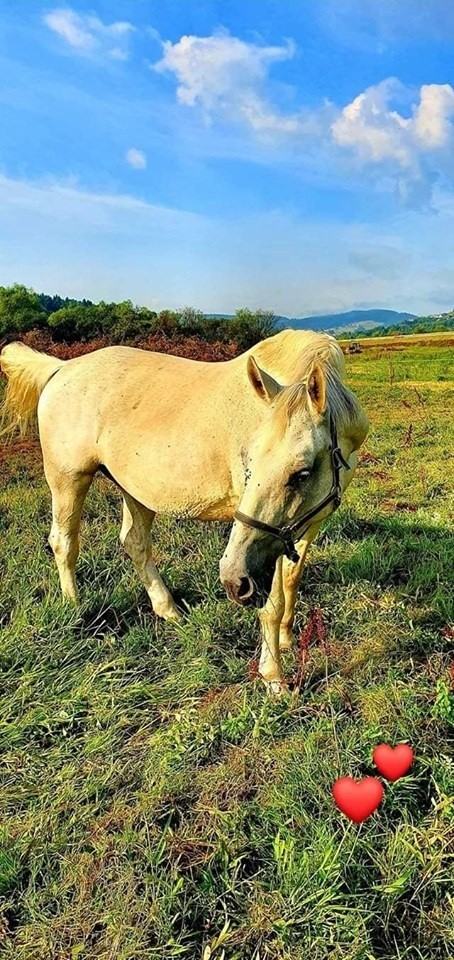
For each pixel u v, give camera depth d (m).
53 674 3.16
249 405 2.86
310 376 2.38
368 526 5.30
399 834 2.05
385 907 1.89
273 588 2.93
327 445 2.52
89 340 16.36
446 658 3.24
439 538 4.93
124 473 3.44
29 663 3.21
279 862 1.98
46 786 2.47
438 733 2.57
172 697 3.04
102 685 3.10
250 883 1.97
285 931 1.79
